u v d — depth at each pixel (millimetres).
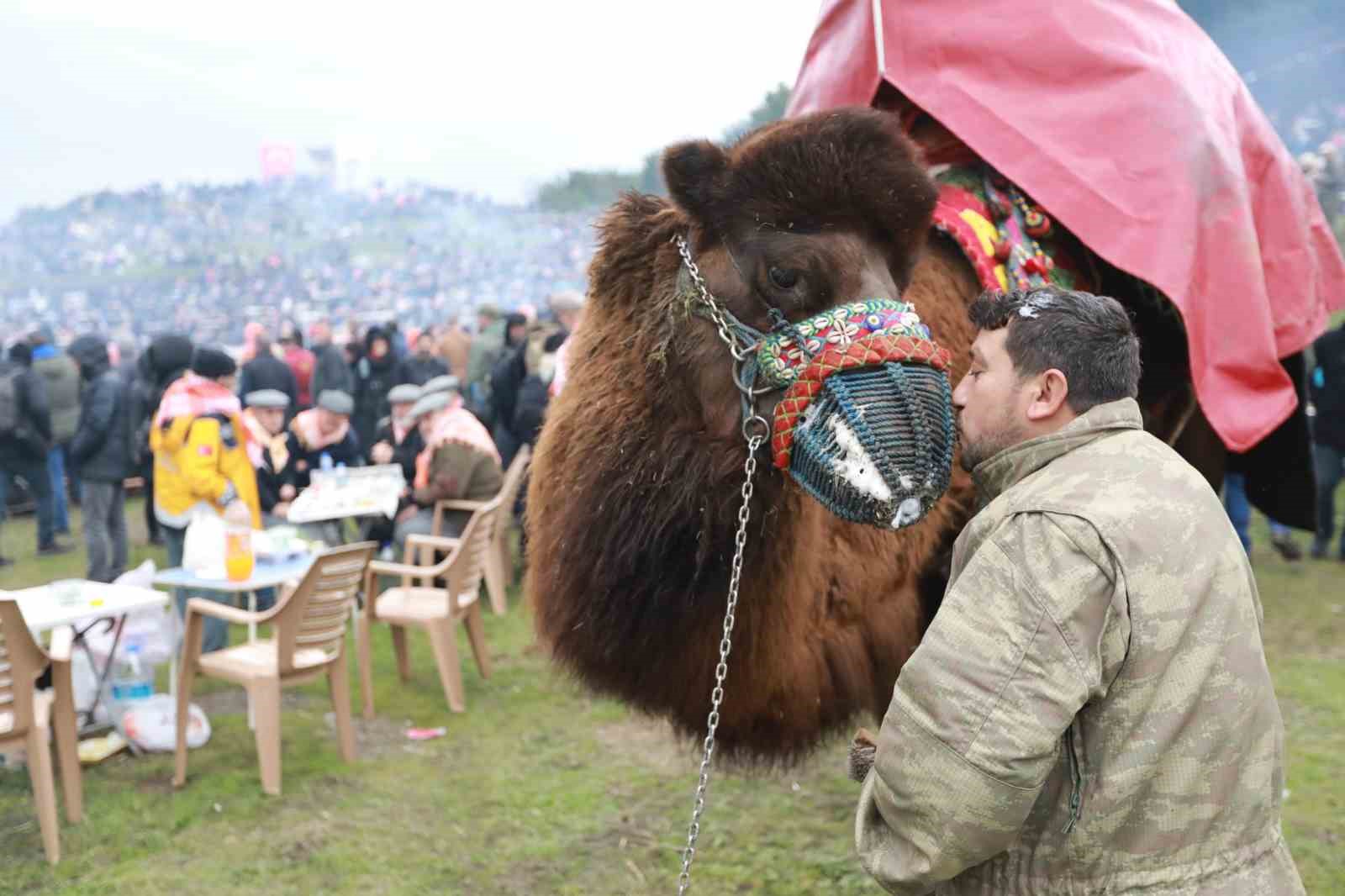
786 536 2736
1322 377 8430
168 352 8250
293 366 13625
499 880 4086
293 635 4953
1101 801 1756
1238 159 3682
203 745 5531
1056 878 1806
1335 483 8531
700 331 2725
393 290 52688
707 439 2721
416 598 6371
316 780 5062
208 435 6508
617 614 2811
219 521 6125
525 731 5656
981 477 2035
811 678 3025
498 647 7203
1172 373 3807
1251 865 1783
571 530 2875
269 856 4316
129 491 14492
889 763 1822
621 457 2805
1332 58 13258
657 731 5488
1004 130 3443
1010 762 1688
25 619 4285
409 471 8625
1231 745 1761
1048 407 1944
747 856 4176
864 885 3908
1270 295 3867
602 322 2994
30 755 4309
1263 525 9820
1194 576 1765
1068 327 1935
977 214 3330
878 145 2615
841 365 2445
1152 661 1737
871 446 2404
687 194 2691
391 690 6395
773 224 2605
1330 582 7891
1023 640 1726
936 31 3613
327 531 7848
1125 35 3627
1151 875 1754
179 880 4125
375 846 4371
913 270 2811
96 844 4449
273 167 74125
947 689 1755
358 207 70188
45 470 10680
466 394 12070
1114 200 3334
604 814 4605
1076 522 1767
